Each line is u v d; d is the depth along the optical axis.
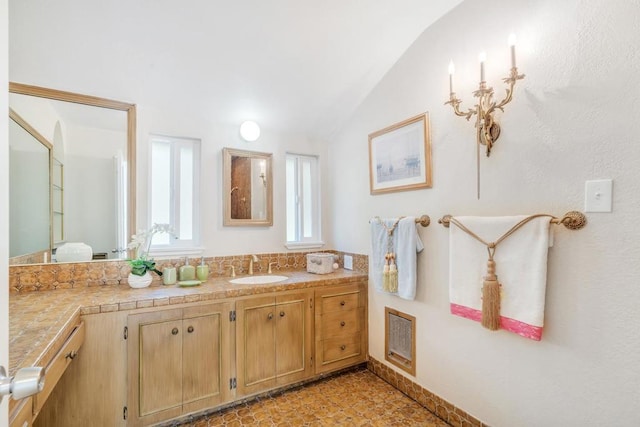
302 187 2.87
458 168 1.72
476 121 1.62
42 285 1.84
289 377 2.08
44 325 1.25
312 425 1.74
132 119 2.08
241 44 1.84
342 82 2.27
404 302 2.08
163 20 1.64
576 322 1.24
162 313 1.69
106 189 2.03
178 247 2.26
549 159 1.33
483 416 1.58
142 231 2.02
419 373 1.96
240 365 1.91
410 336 2.04
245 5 1.62
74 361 1.50
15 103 1.80
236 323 1.90
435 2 1.72
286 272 2.56
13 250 1.79
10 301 1.61
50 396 1.46
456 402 1.72
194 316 1.78
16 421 0.84
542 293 1.29
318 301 2.20
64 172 1.93
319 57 2.03
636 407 1.09
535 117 1.38
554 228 1.30
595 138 1.19
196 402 1.77
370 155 2.36
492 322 1.42
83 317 1.52
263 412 1.86
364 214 2.47
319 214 2.88
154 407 1.66
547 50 1.33
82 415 1.52
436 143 1.85
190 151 2.35
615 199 1.14
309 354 2.16
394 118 2.16
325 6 1.69
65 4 1.49
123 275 2.04
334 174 2.84
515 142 1.45
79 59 1.75
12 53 1.66
